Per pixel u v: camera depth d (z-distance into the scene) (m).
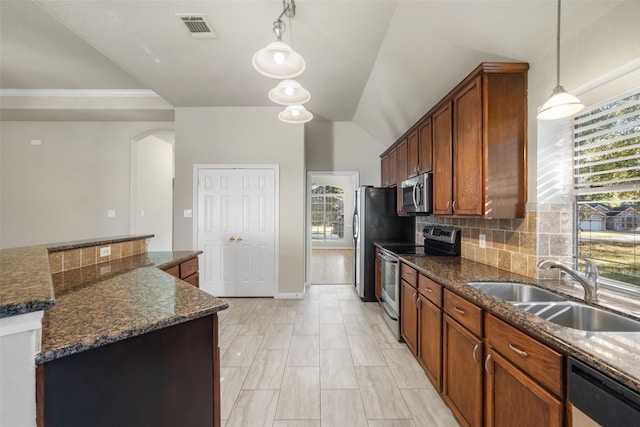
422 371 2.21
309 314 3.39
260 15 2.05
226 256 4.00
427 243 3.34
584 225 1.65
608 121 1.43
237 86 3.29
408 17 1.98
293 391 1.97
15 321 0.68
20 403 0.70
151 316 1.00
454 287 1.61
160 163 5.80
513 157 1.83
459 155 2.15
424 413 1.76
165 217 5.98
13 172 4.42
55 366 0.78
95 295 1.24
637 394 0.71
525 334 1.12
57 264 1.72
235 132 3.97
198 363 1.10
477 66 1.92
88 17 2.09
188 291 1.31
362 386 2.02
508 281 1.73
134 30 2.24
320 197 9.03
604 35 1.36
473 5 1.64
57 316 0.99
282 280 4.00
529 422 1.08
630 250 1.39
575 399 0.88
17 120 4.39
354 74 2.95
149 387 0.97
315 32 2.24
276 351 2.51
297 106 2.38
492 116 1.83
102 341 0.83
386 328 3.01
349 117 4.48
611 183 1.45
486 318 1.38
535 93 1.77
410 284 2.44
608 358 0.81
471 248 2.49
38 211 4.44
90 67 3.18
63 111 4.00
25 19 2.35
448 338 1.76
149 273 1.69
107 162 4.51
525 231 1.85
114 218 4.52
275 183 3.98
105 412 0.87
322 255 7.74
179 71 2.92
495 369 1.30
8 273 1.06
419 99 2.85
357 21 2.10
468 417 1.52
